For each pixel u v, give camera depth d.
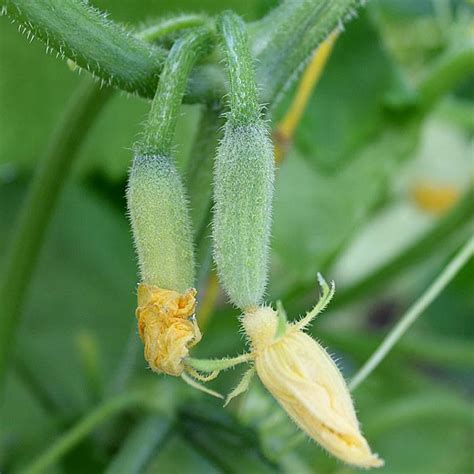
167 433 0.41
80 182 0.56
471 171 0.62
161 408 0.41
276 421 0.40
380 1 0.59
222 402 0.51
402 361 0.65
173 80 0.30
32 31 0.32
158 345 0.29
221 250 0.29
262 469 0.41
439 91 0.48
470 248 0.41
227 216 0.29
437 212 0.63
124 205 0.57
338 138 0.49
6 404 0.49
